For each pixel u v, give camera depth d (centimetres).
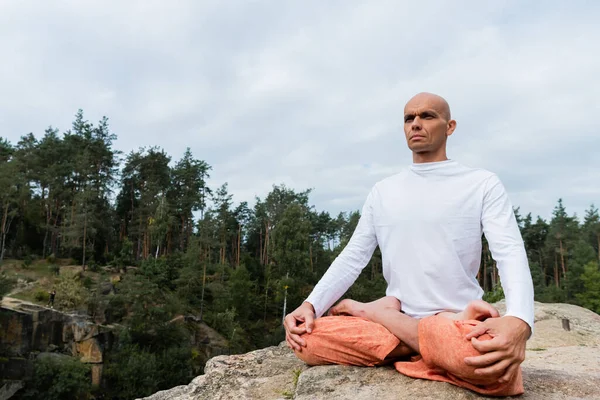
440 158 314
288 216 5034
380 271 5712
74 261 5391
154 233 5969
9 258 5300
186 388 366
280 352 411
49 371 3131
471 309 262
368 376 295
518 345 235
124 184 7056
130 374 3406
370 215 349
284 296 4866
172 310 4203
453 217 293
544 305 869
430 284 296
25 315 3422
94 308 4094
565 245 6750
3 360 3075
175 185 7275
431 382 271
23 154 5991
